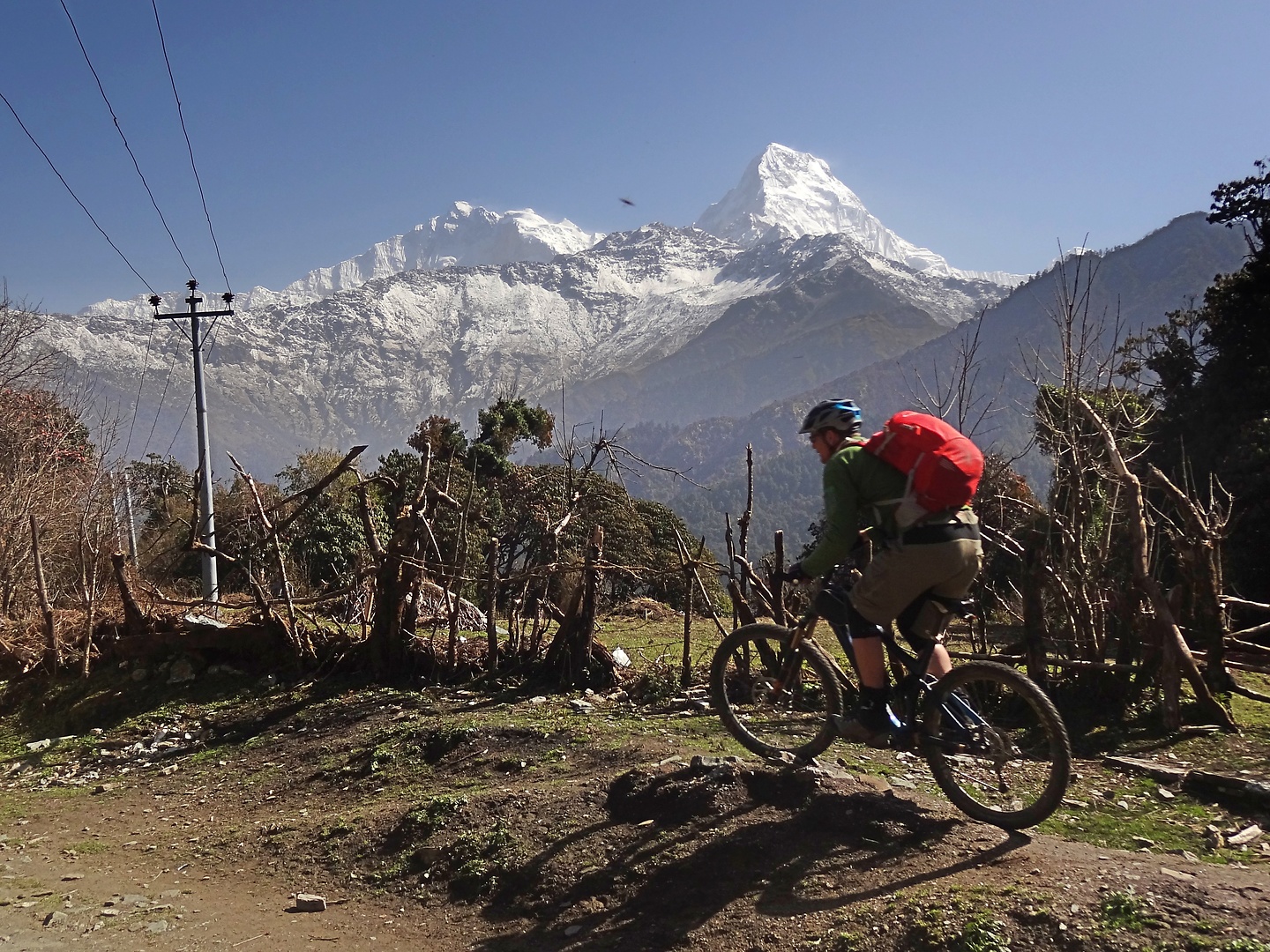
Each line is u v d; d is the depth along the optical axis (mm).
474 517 10078
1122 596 7125
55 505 15219
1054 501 7543
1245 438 23969
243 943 4879
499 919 4875
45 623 10844
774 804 5094
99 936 5043
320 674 9828
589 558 8781
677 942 4250
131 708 9852
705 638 11242
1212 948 3334
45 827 7211
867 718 4977
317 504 20391
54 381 23391
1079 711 6781
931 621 4680
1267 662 7645
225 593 13859
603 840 5176
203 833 6723
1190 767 5730
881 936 3842
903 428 4562
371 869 5645
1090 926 3572
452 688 8898
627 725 7133
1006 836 4488
